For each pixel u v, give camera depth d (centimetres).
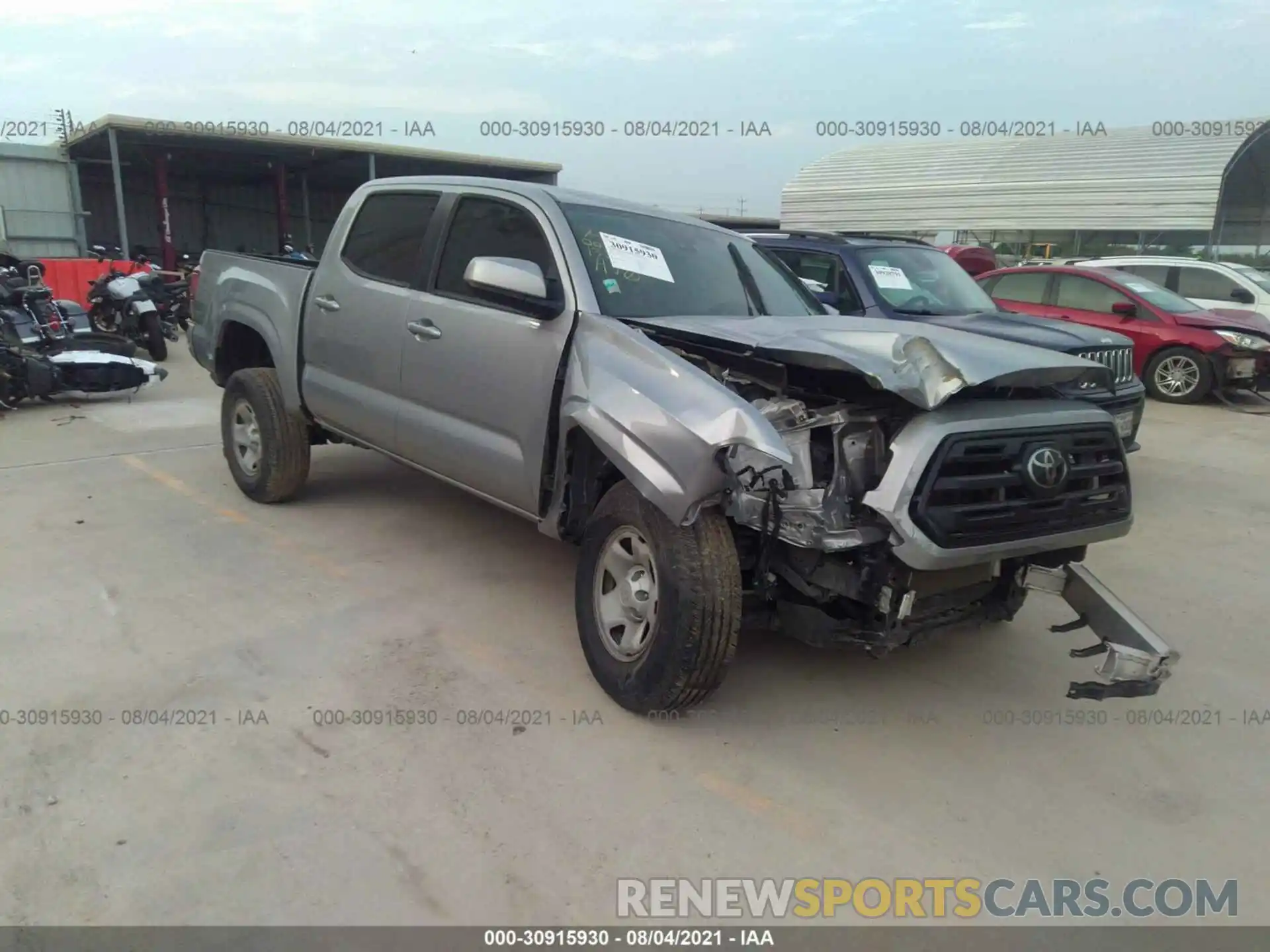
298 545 513
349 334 489
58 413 854
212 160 2650
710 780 315
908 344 308
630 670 343
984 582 363
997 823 300
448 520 563
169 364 1195
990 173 2477
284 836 275
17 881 252
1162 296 1150
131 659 376
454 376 423
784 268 508
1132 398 695
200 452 714
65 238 1909
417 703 352
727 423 297
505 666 385
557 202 420
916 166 2628
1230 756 344
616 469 370
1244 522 634
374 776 306
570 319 376
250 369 570
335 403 507
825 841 288
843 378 335
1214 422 1010
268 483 560
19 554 485
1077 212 2284
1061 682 398
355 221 510
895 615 327
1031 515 326
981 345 354
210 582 457
